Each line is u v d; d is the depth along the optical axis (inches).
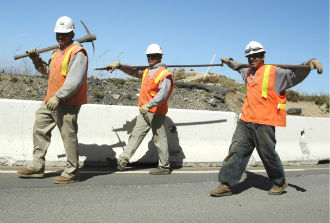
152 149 252.5
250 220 150.0
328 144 325.7
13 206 150.6
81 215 144.7
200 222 144.3
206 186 203.8
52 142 230.8
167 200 172.4
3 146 220.4
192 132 264.4
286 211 165.5
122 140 243.0
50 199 162.4
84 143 234.2
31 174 194.9
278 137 299.1
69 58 182.5
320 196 196.4
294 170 272.2
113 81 396.5
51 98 179.8
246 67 202.8
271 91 182.1
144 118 224.1
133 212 151.9
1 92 321.1
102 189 183.6
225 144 275.3
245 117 187.8
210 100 404.5
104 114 239.8
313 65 172.4
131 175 219.5
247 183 219.8
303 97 531.8
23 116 225.6
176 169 249.1
